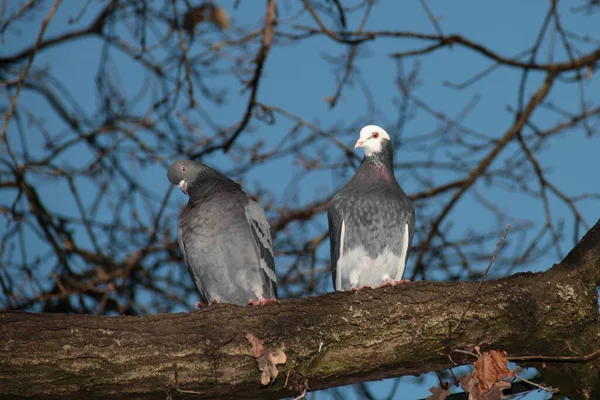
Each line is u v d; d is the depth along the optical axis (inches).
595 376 335.3
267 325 313.0
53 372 290.2
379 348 318.0
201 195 451.8
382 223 463.5
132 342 299.0
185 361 300.0
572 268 343.3
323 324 316.5
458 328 322.7
